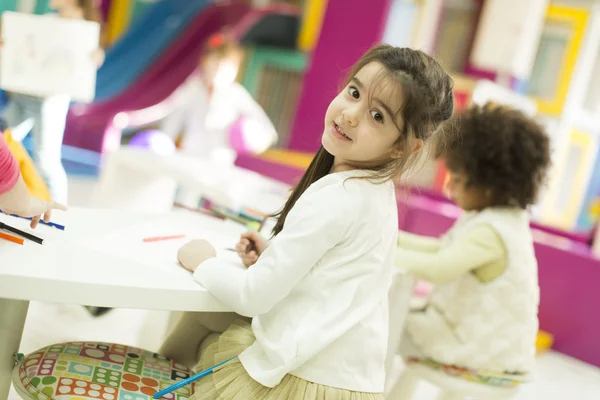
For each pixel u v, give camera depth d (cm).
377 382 111
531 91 399
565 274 337
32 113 261
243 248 123
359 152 111
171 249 124
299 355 102
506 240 160
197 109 423
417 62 110
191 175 233
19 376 106
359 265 108
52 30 254
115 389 106
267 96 475
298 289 107
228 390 105
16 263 95
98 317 226
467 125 169
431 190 396
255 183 260
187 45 530
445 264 155
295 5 501
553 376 298
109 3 586
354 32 421
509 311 161
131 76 529
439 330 164
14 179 101
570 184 384
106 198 246
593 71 387
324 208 104
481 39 401
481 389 162
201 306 106
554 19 394
